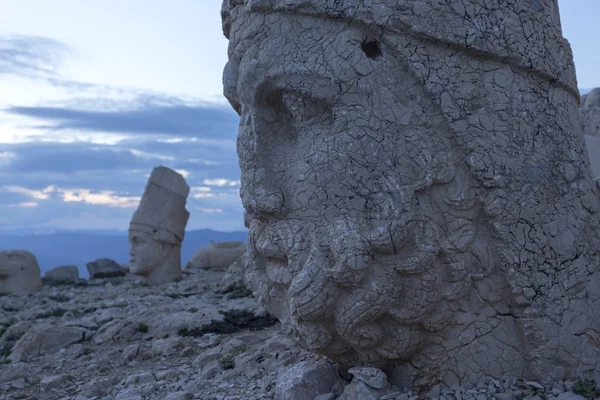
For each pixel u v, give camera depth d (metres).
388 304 3.63
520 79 3.92
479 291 3.80
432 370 3.85
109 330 7.27
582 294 3.85
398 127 3.74
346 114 3.76
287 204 3.94
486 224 3.80
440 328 3.77
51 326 7.35
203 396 4.53
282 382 4.13
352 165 3.72
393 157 3.71
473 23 3.78
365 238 3.60
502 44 3.82
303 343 4.11
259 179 4.01
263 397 4.23
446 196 3.74
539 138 3.93
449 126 3.74
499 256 3.77
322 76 3.76
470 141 3.74
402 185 3.68
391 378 3.97
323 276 3.68
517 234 3.76
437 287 3.69
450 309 3.75
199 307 8.28
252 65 3.95
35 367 6.30
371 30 3.79
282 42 3.91
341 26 3.81
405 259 3.62
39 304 11.64
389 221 3.60
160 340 6.59
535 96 3.97
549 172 3.93
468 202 3.75
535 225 3.80
